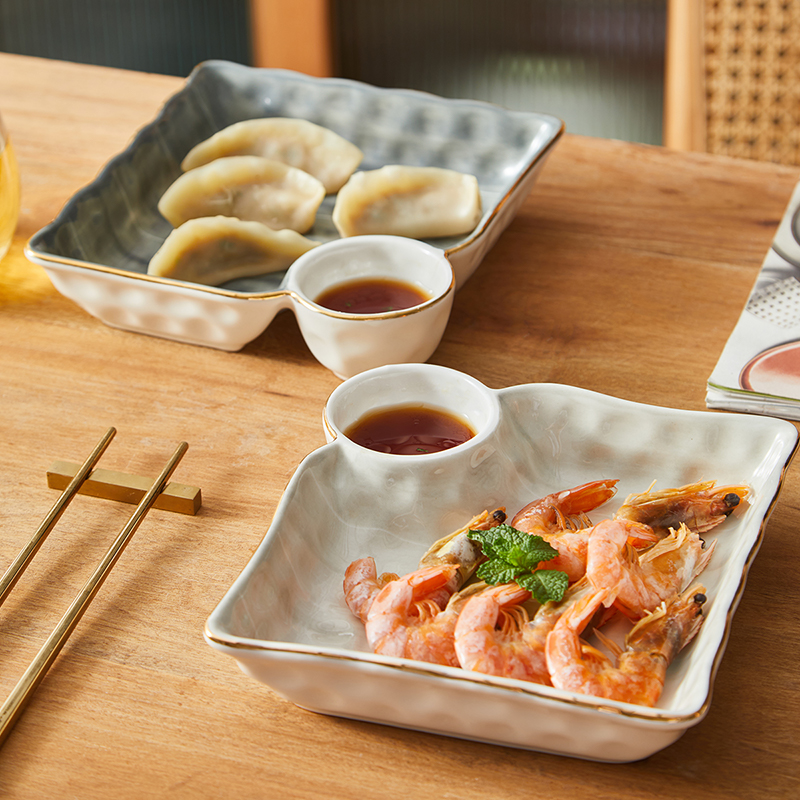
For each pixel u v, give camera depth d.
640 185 1.06
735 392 0.89
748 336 0.92
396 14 1.53
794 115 1.19
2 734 0.77
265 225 1.00
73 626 0.80
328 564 0.82
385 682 0.75
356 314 0.89
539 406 0.86
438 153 1.05
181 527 0.85
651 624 0.78
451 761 0.77
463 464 0.83
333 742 0.78
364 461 0.83
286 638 0.79
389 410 0.86
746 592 0.82
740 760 0.77
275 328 0.96
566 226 1.02
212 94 1.08
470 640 0.76
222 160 1.00
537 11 1.51
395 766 0.77
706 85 1.21
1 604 0.81
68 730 0.78
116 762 0.77
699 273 0.99
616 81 1.55
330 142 1.03
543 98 1.59
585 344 0.94
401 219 0.99
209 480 0.87
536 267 0.99
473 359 0.93
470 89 1.60
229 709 0.79
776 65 1.18
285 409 0.91
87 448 0.88
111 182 0.99
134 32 1.75
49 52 1.81
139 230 1.00
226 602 0.77
